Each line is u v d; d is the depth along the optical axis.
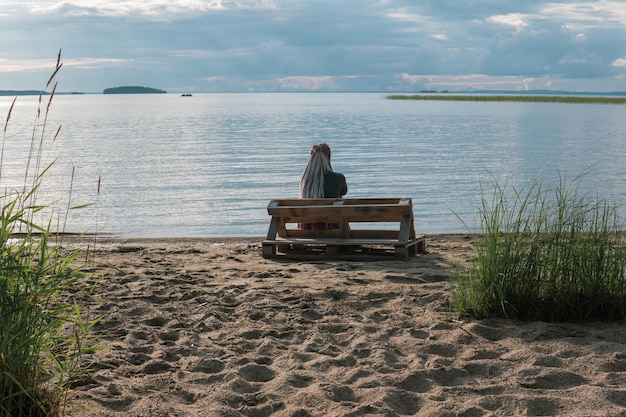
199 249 9.98
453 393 4.30
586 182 19.39
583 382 4.45
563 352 5.05
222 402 4.16
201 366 4.80
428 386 4.46
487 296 6.04
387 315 6.07
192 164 25.64
